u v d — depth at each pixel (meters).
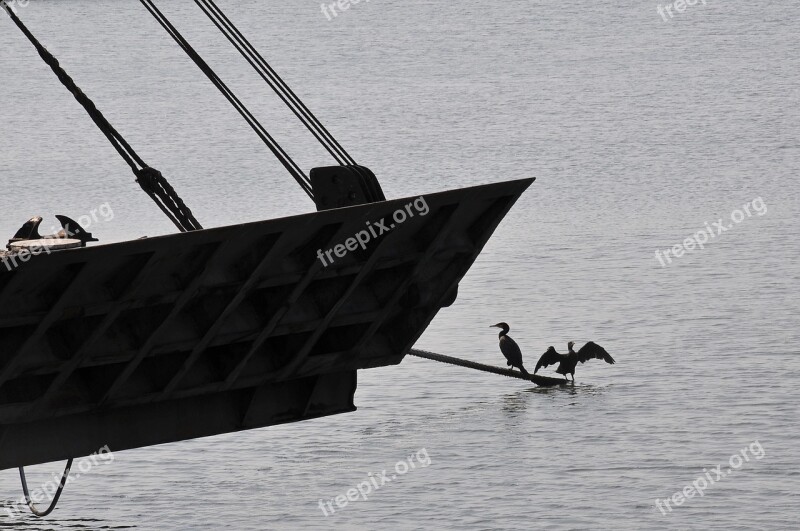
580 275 80.50
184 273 30.38
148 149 146.50
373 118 169.88
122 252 28.81
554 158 136.12
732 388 55.75
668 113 167.50
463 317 71.06
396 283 34.19
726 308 70.62
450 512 42.59
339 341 34.66
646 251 87.81
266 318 32.50
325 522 41.97
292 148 145.88
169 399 32.09
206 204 113.94
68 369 30.06
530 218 103.12
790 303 71.12
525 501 43.47
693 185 117.12
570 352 58.53
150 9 40.59
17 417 30.08
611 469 46.44
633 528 40.84
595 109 173.12
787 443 48.41
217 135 156.25
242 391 33.78
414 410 54.69
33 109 181.75
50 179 126.12
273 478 46.34
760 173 122.44
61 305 28.97
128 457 48.91
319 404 35.19
